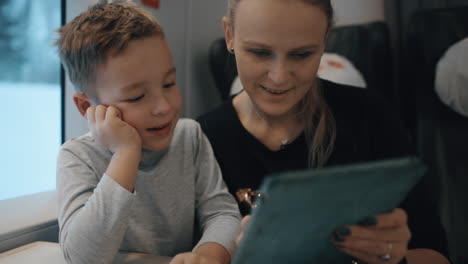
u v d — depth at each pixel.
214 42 1.81
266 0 0.74
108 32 0.76
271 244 0.45
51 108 1.50
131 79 0.75
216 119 1.10
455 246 1.35
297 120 1.02
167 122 0.80
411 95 1.65
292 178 0.38
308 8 0.73
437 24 1.59
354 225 0.50
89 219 0.71
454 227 1.37
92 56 0.77
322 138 0.99
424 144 1.52
